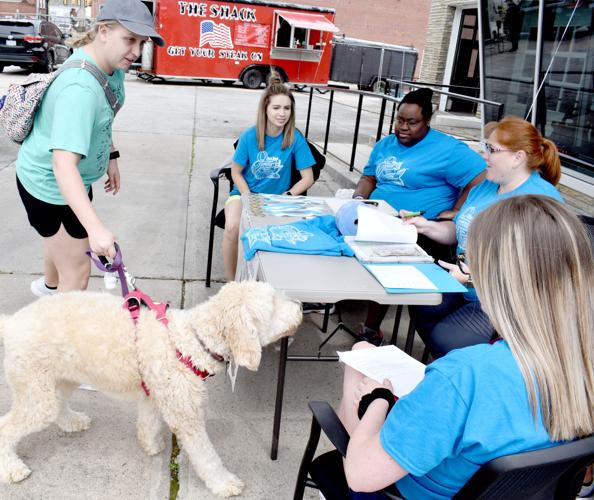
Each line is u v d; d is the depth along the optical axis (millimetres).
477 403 1146
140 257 4668
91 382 2203
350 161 7273
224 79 17984
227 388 3039
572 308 1145
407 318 4008
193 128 10352
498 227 1202
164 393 2084
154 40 2529
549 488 1310
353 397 1967
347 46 18656
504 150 2676
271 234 2789
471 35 12203
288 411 2908
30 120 2490
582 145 5301
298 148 4008
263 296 1979
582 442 1164
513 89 6395
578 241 1159
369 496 1539
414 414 1202
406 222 3061
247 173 4059
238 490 2309
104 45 2457
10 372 2121
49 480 2303
